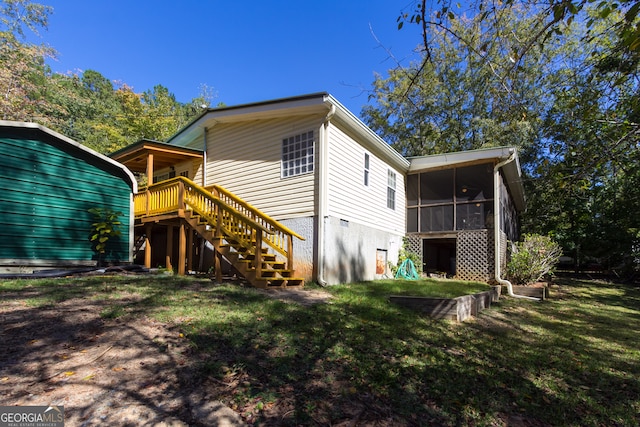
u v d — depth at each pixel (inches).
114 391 101.4
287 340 150.2
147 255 361.7
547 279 532.7
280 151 355.9
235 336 147.9
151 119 1019.3
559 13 124.4
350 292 276.5
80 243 311.6
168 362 121.1
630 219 557.6
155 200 357.1
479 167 432.5
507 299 331.3
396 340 162.7
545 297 358.3
